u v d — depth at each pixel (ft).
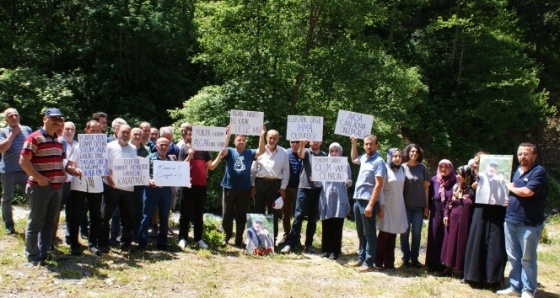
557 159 72.28
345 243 29.63
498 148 70.79
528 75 67.62
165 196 23.03
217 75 55.88
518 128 75.05
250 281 19.92
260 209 25.38
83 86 57.26
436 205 23.15
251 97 46.55
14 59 57.67
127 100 58.49
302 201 25.12
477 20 69.82
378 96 51.60
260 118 24.81
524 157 19.11
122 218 22.13
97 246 21.83
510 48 70.33
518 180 19.39
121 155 21.42
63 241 23.43
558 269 26.43
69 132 21.86
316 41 51.62
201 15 55.72
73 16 63.98
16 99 46.91
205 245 24.22
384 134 51.37
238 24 49.47
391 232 22.70
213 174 46.06
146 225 22.57
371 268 22.67
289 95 50.85
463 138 69.41
